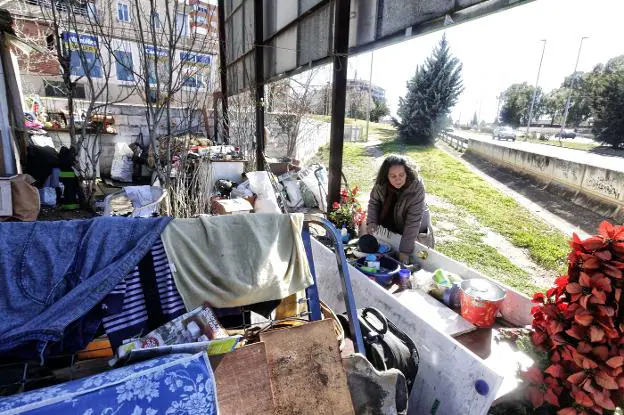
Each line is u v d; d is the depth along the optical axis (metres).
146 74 3.56
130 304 1.38
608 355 1.43
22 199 3.98
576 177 8.65
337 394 1.37
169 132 3.72
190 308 1.43
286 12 5.69
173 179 4.34
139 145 7.92
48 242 1.32
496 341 1.97
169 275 1.45
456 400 1.60
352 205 4.24
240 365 1.26
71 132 4.42
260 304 1.65
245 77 8.00
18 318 1.20
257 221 1.66
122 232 1.42
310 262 1.81
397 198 2.93
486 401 1.45
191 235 1.52
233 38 8.98
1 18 4.07
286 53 5.83
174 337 1.33
